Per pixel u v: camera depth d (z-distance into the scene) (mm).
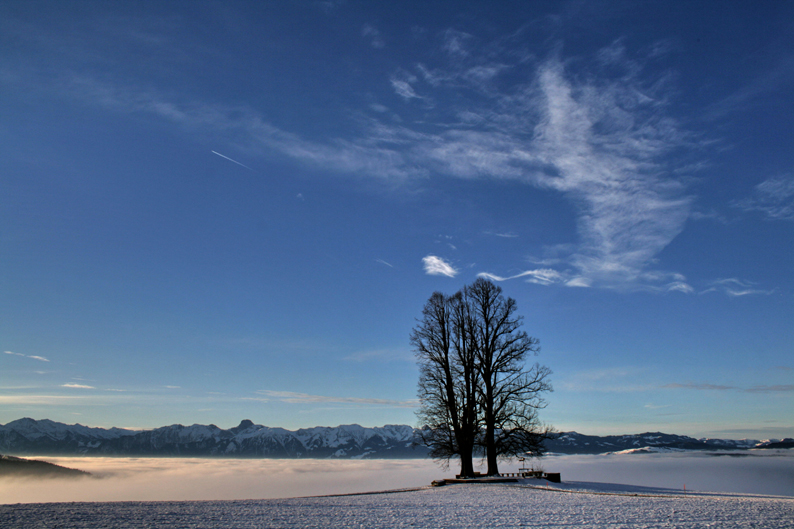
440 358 46188
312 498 29125
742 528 16844
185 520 18469
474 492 31484
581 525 17641
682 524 17641
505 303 46938
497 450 43094
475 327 46625
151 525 17172
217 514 20297
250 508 22641
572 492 30875
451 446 44875
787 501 25453
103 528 16422
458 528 17203
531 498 26922
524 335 45188
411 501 26312
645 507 22406
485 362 45094
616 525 17547
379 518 19594
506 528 17188
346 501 26609
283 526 17438
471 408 43750
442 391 45500
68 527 16562
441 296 48188
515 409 42562
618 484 40312
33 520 17922
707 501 25156
